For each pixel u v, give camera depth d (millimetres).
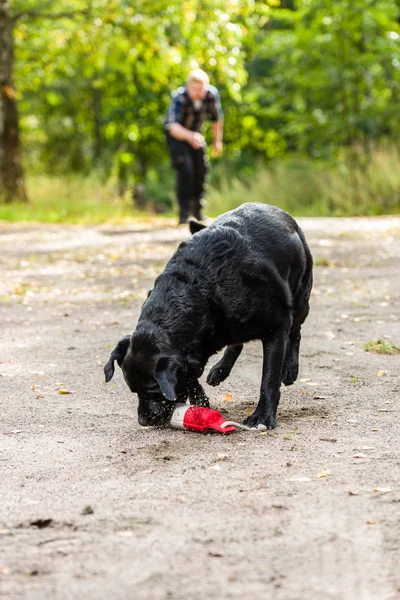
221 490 3936
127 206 23766
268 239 5113
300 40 28688
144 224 18422
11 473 4340
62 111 37781
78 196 23781
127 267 11898
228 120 37594
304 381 6098
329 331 7766
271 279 4996
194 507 3727
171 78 30703
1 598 2936
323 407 5438
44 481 4199
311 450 4523
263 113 34750
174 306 4773
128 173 38375
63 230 17281
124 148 37000
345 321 8195
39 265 12336
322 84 28391
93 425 5199
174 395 4438
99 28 22812
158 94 35188
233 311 4902
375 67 28812
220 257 4930
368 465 4227
